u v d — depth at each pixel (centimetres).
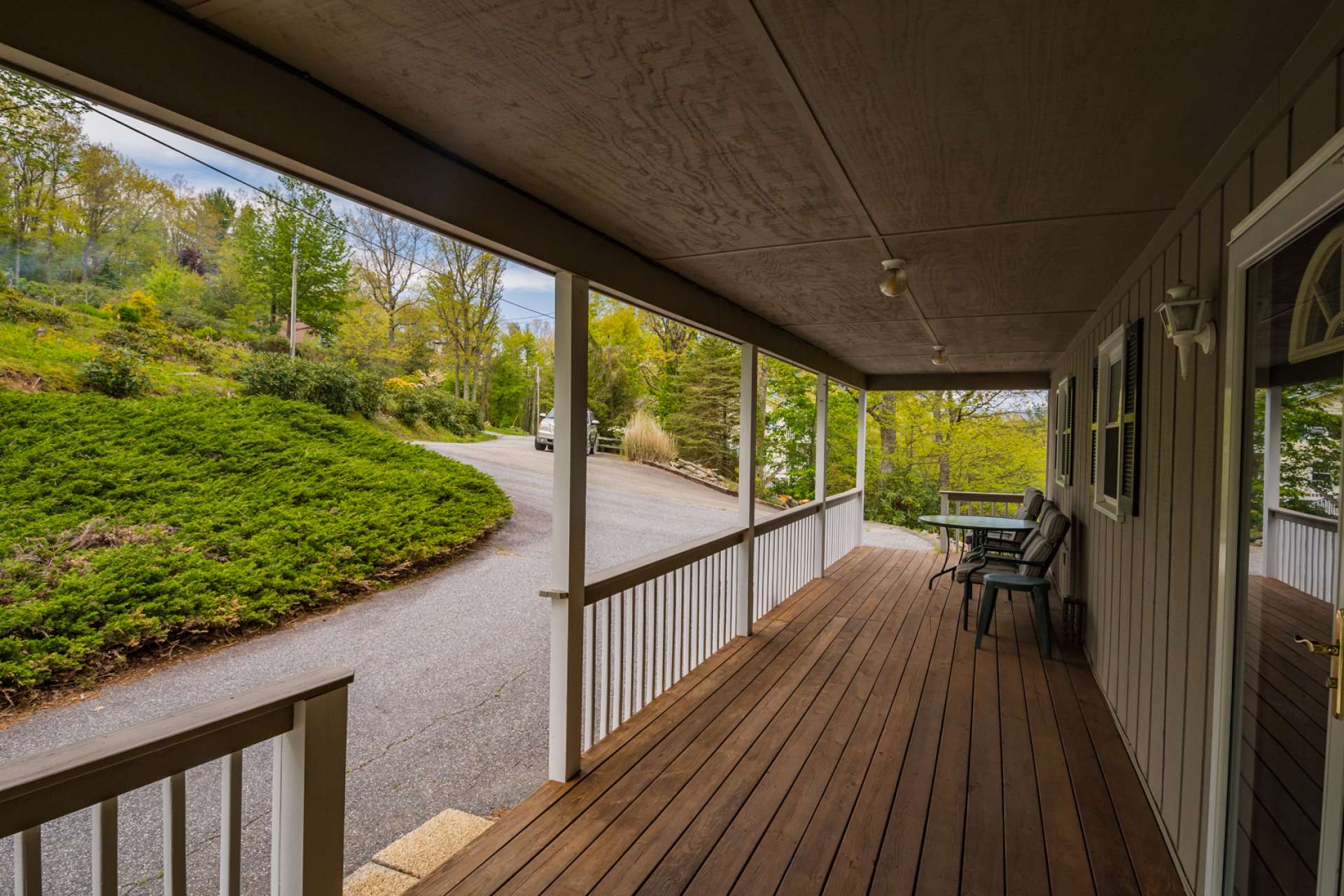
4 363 739
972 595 627
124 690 475
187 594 562
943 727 334
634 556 862
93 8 127
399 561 743
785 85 171
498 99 180
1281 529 157
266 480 769
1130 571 315
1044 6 134
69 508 620
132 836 302
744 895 208
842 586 670
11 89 797
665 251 326
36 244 825
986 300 425
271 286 1113
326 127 174
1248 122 177
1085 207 255
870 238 301
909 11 137
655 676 370
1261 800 167
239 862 137
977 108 180
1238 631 178
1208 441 204
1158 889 212
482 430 1500
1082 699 373
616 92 175
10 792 98
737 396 1702
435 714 433
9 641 457
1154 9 134
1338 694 126
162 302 934
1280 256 158
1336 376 130
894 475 1783
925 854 229
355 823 307
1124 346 330
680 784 276
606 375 1725
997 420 1702
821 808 258
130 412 764
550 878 215
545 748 385
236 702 134
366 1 136
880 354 698
